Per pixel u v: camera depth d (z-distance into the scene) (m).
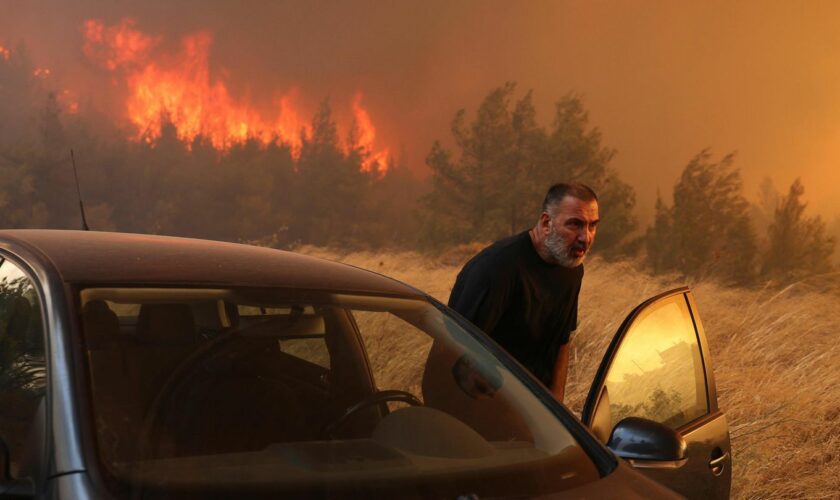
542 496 1.86
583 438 2.14
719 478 3.14
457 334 2.41
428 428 2.04
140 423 1.72
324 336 2.20
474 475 1.88
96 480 1.56
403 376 2.21
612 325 7.45
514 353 3.78
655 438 2.25
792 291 11.51
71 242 2.29
